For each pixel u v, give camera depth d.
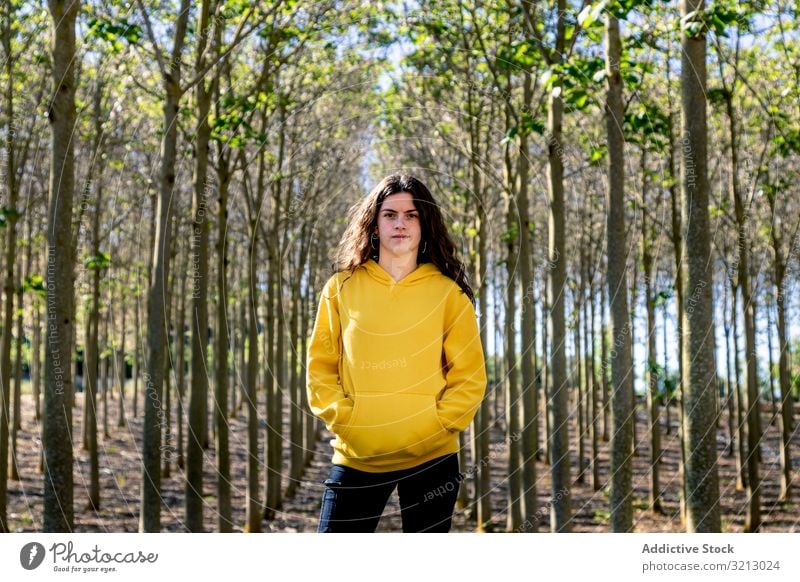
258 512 13.52
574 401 23.20
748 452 14.55
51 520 6.68
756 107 14.10
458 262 3.79
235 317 25.97
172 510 14.97
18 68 11.62
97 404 23.98
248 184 14.22
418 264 3.78
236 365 24.84
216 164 12.82
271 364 15.66
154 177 14.03
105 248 15.10
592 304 17.89
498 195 15.20
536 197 17.22
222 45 10.65
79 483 16.09
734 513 15.37
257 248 18.31
